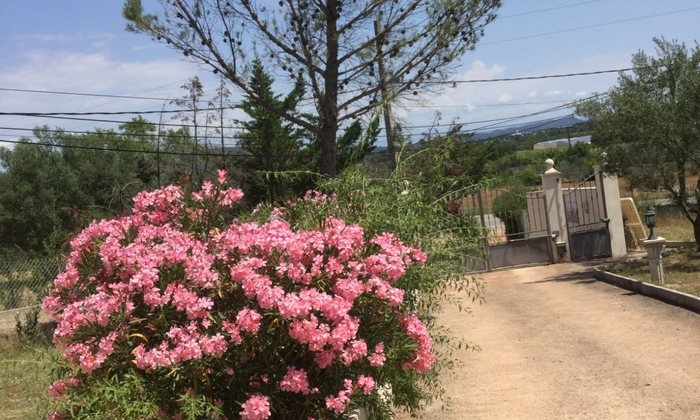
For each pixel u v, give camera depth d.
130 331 3.67
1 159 29.41
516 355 8.26
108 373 3.52
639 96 14.42
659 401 5.92
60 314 3.92
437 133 14.41
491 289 14.58
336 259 3.94
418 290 5.02
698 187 15.04
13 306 12.05
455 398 6.70
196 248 3.95
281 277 3.79
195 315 3.56
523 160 51.06
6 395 6.52
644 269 14.09
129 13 10.53
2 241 28.00
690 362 6.96
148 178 23.41
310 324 3.50
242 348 3.59
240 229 4.14
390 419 4.99
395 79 11.26
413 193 5.17
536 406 6.19
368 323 4.12
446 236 5.22
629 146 14.82
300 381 3.61
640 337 8.36
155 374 3.60
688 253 15.95
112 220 4.36
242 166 21.69
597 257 18.33
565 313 10.73
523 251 18.17
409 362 4.29
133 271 3.83
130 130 32.47
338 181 5.33
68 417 3.54
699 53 14.36
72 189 28.83
